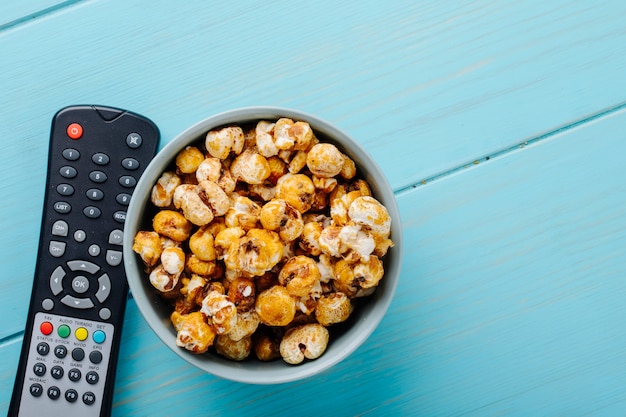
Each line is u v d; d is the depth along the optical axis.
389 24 0.45
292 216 0.37
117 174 0.42
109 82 0.44
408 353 0.44
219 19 0.44
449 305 0.44
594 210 0.45
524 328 0.45
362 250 0.36
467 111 0.45
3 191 0.44
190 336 0.36
